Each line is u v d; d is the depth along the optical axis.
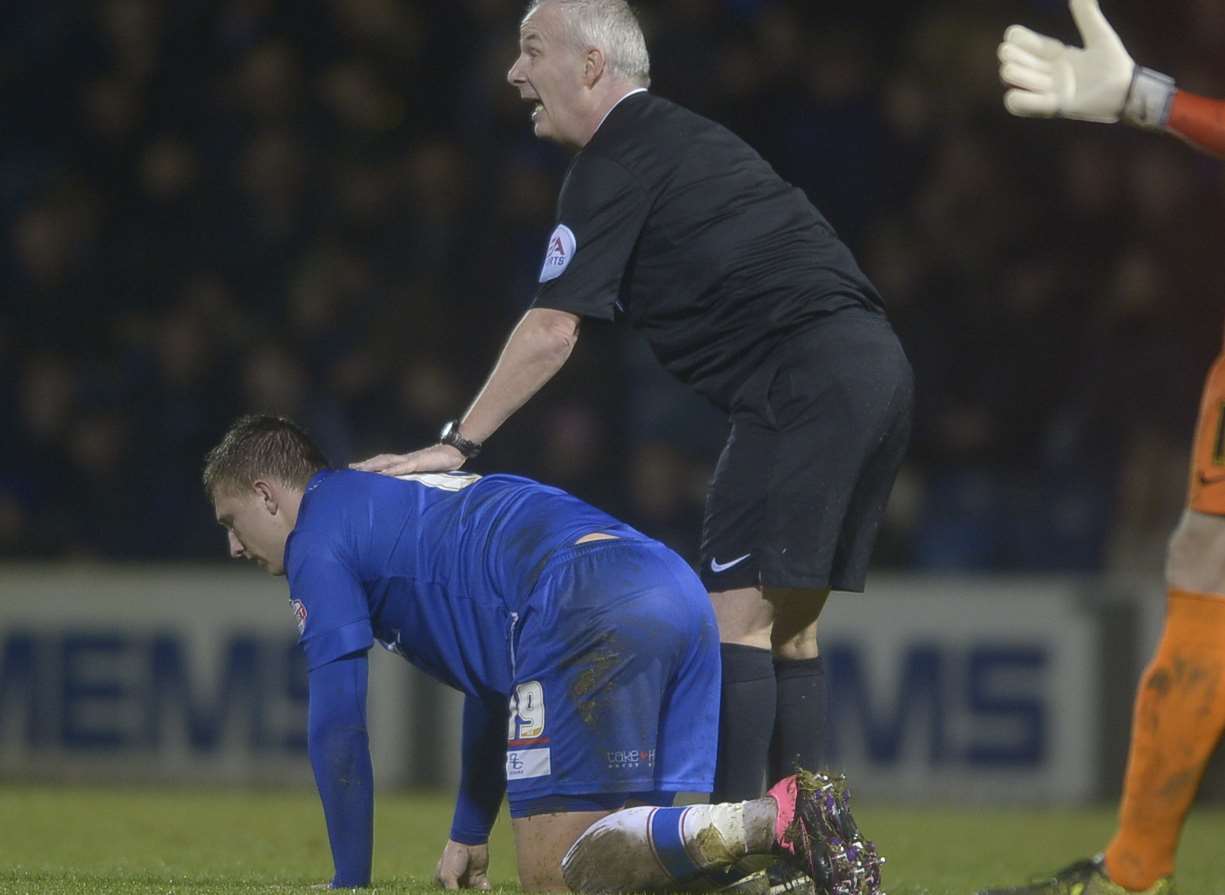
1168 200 32.66
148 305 35.69
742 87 36.03
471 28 37.03
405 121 37.03
